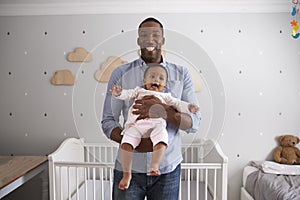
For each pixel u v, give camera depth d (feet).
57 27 9.77
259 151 9.87
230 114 9.83
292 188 7.70
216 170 7.92
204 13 9.61
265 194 7.90
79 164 7.42
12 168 8.06
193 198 8.35
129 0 9.51
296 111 9.77
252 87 9.76
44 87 9.92
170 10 9.58
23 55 9.89
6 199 9.81
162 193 4.41
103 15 9.68
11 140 10.08
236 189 9.96
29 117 10.00
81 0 9.52
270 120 9.81
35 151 10.05
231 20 9.61
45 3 9.61
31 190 9.71
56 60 9.84
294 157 9.43
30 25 9.80
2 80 9.97
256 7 9.53
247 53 9.68
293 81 9.71
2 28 9.85
